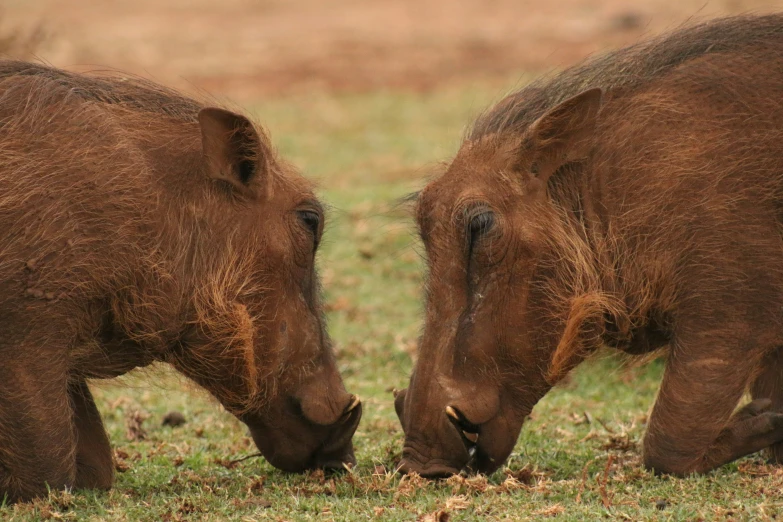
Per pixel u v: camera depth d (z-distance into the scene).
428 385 18.77
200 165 19.08
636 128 19.17
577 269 19.05
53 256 17.42
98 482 19.20
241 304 19.11
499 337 18.91
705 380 18.70
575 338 19.27
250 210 19.25
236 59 82.31
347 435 19.92
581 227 19.31
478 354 18.83
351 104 68.62
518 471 19.50
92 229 17.75
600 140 19.34
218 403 21.77
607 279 19.27
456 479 18.20
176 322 18.89
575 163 19.42
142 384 27.14
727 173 18.69
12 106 18.00
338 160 53.31
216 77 76.81
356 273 37.62
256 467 21.25
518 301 18.94
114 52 81.50
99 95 19.03
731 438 18.98
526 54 81.19
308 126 62.22
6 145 17.64
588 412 25.81
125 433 24.91
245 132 18.86
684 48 19.83
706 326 18.77
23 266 17.23
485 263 18.83
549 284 19.05
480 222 18.78
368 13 99.69
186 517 17.42
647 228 18.92
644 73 19.73
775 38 19.70
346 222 42.09
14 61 19.12
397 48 85.62
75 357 18.34
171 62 80.56
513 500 17.59
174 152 18.98
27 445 17.42
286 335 19.45
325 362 19.92
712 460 19.00
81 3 100.50
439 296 18.98
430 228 19.22
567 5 96.50
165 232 18.61
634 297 19.23
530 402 19.39
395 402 20.00
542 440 23.09
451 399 18.66
